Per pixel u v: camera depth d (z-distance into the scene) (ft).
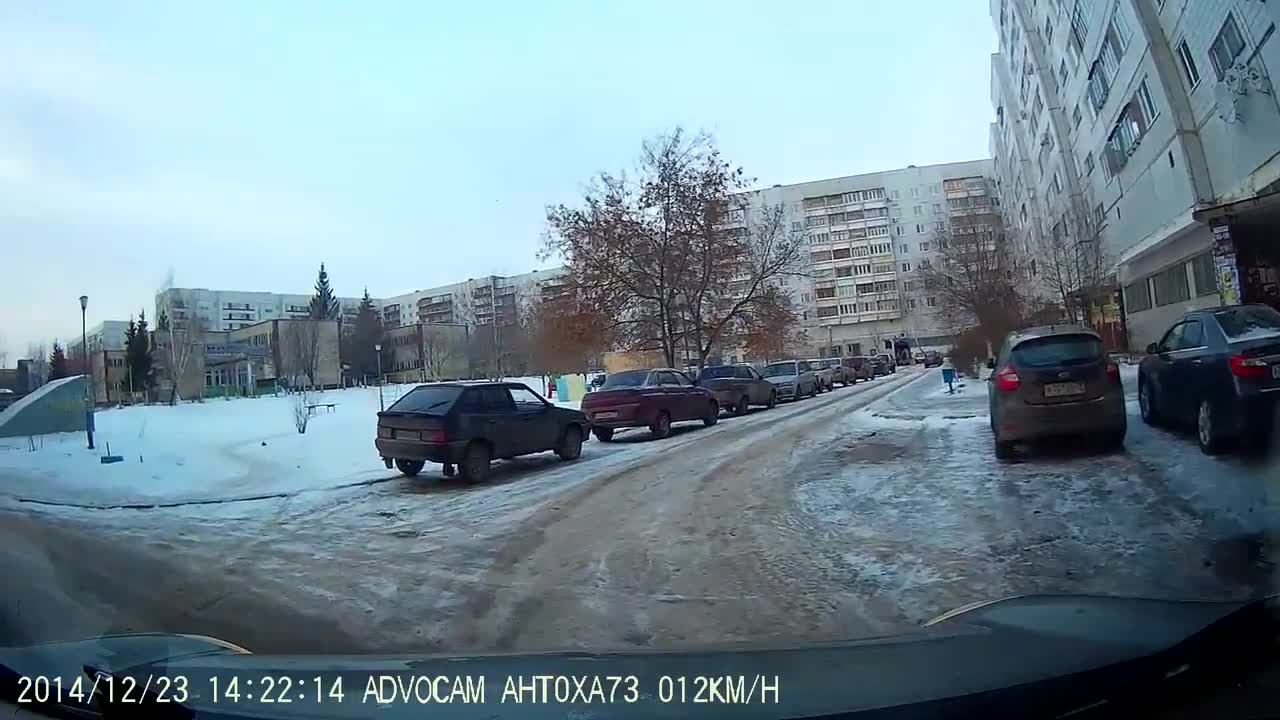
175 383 164.86
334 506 33.01
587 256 92.22
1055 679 6.97
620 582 18.90
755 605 16.42
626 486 33.68
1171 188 74.59
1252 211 55.16
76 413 73.41
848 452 37.88
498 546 23.71
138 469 46.47
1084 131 106.42
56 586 19.70
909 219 294.87
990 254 120.98
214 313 349.61
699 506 27.99
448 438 37.27
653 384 57.82
